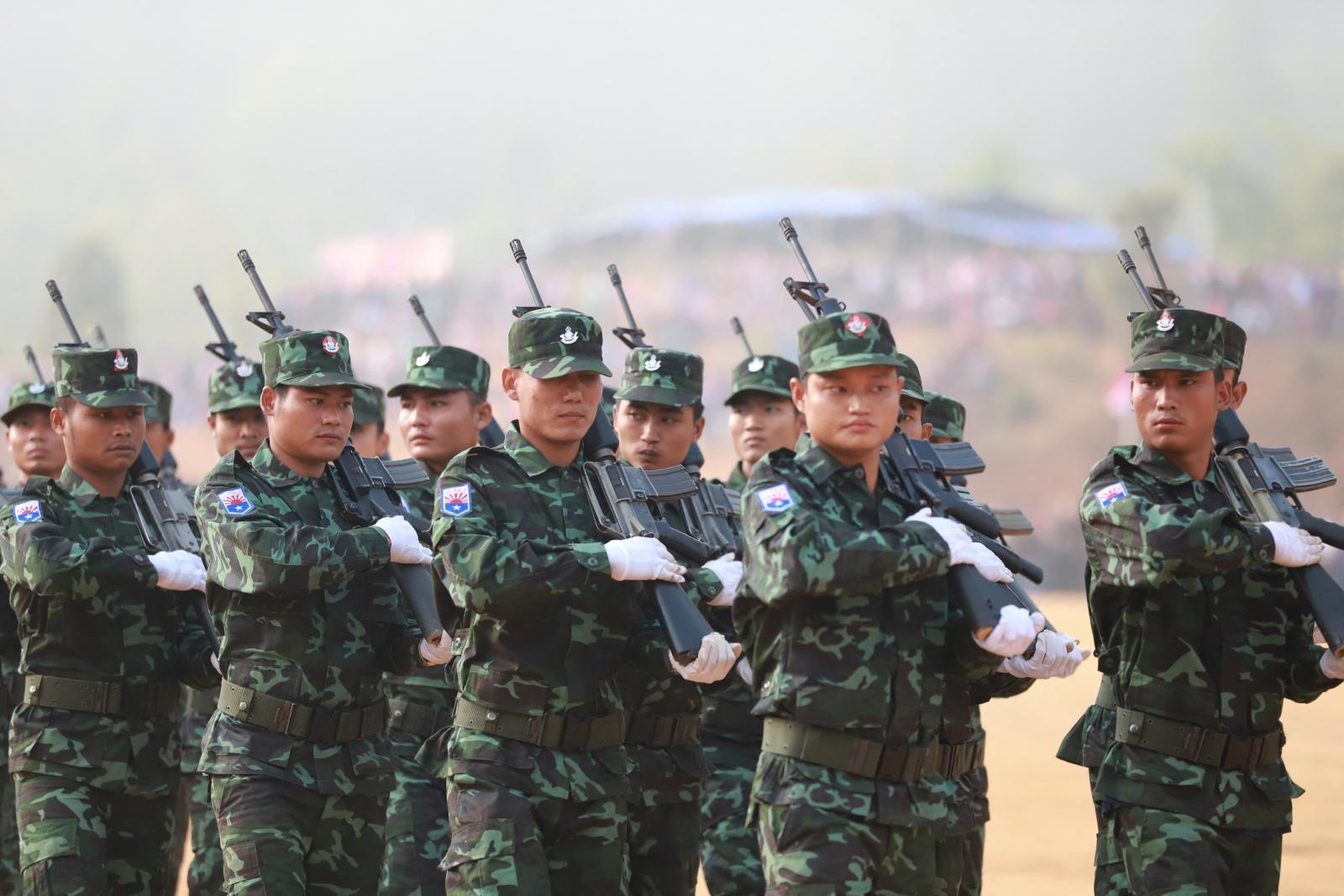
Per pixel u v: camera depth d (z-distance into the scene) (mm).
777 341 179250
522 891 19906
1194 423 21438
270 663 22328
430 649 22609
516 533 20938
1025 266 179750
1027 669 20266
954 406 30328
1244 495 21516
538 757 20453
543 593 19906
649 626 22000
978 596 18094
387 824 25906
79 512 25688
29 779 24562
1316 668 20766
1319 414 157750
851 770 18266
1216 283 174750
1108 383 166875
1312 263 180875
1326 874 33125
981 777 21016
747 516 18859
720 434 161875
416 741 26375
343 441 23641
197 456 178125
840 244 185875
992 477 155875
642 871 23000
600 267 192750
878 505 19422
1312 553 20297
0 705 30328
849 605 18516
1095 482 21422
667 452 27531
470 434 28938
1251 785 20859
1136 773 20969
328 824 22531
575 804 20594
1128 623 21188
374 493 23984
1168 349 21500
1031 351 172000
